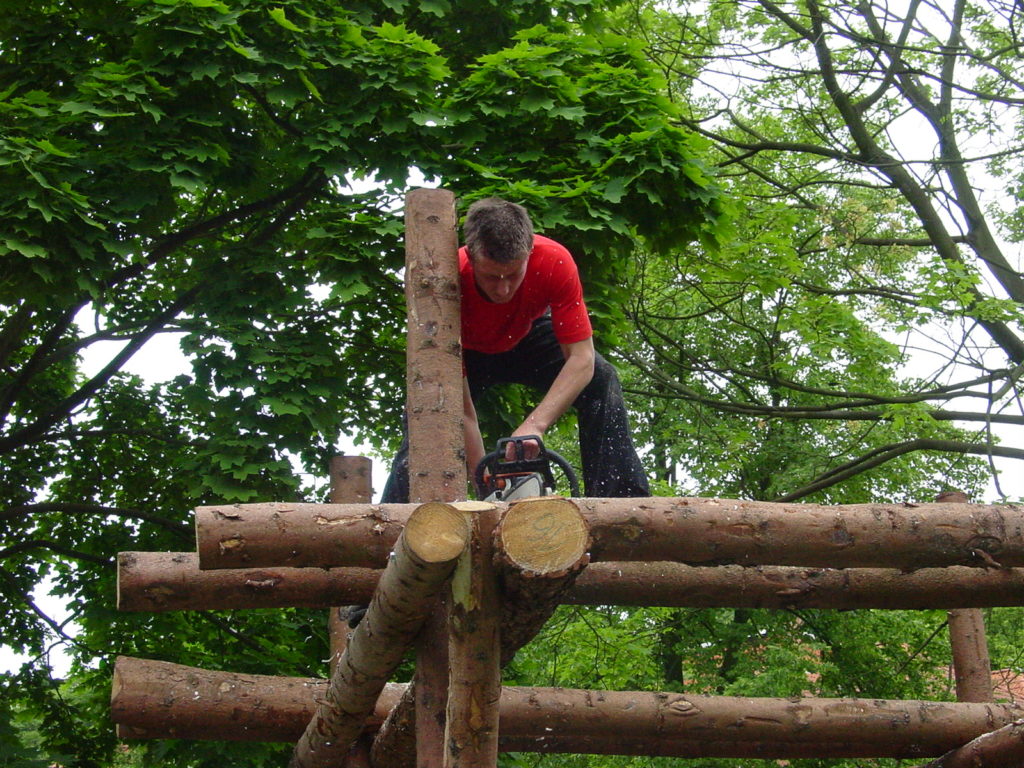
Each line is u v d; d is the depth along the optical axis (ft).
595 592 12.37
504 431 27.35
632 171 24.77
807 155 44.06
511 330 12.95
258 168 26.12
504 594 8.29
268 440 23.85
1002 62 38.60
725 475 50.19
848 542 9.71
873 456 37.22
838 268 43.60
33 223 21.72
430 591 8.45
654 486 44.14
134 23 23.86
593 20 30.86
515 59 25.68
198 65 23.72
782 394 40.65
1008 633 38.99
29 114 23.36
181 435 29.40
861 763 44.60
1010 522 9.86
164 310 28.48
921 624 48.14
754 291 38.47
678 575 12.44
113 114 22.54
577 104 25.48
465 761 8.57
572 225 23.62
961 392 34.63
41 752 25.77
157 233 24.14
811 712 14.90
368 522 9.52
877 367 37.93
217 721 14.02
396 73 25.09
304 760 13.08
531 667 29.12
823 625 50.29
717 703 14.79
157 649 26.91
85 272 22.93
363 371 28.68
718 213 25.66
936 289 31.50
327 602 12.41
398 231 23.97
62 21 26.05
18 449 31.07
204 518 9.28
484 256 11.15
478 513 8.11
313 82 25.67
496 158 25.17
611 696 14.67
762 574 12.59
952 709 15.14
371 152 25.21
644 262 37.17
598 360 13.60
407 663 24.64
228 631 26.89
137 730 13.97
